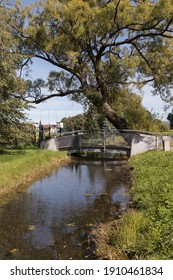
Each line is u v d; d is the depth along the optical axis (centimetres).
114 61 2372
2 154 1705
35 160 1543
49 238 674
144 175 1142
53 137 2345
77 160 2102
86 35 2138
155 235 540
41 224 766
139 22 2070
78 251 602
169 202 704
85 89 2330
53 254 592
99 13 2014
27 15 2317
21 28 2344
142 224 618
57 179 1368
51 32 2253
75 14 2022
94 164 1911
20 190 1127
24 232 712
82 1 2033
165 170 1150
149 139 2105
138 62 2336
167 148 1966
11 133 1612
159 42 2234
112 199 998
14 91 1641
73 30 2072
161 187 877
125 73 2330
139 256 517
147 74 2406
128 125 2442
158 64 2284
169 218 604
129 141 2158
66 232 709
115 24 2122
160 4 1856
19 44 2358
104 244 604
